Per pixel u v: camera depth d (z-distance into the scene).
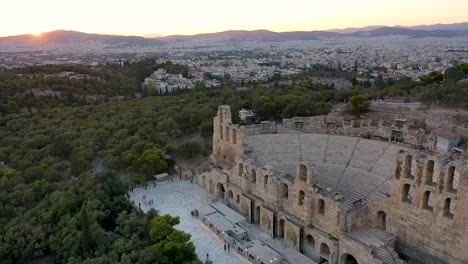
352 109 122.69
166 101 168.38
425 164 54.00
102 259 57.59
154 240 64.31
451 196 51.62
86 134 118.75
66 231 66.94
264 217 72.25
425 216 55.12
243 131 88.75
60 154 110.56
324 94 155.12
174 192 91.06
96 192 78.50
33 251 66.44
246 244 67.38
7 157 106.38
